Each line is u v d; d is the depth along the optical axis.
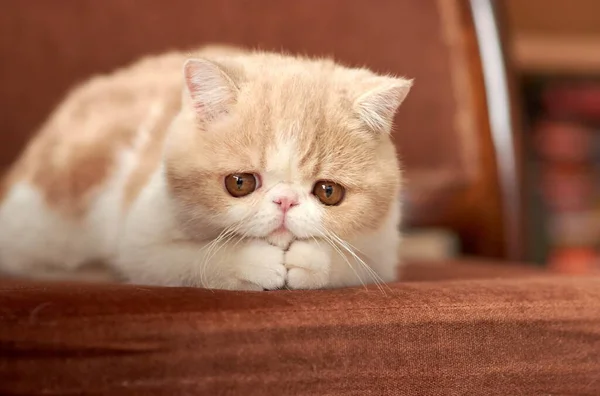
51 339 0.85
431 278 1.42
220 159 1.15
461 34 2.10
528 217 2.14
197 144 1.18
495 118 2.07
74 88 1.91
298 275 1.12
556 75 2.92
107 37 2.02
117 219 1.42
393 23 2.09
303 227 1.14
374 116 1.23
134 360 0.87
